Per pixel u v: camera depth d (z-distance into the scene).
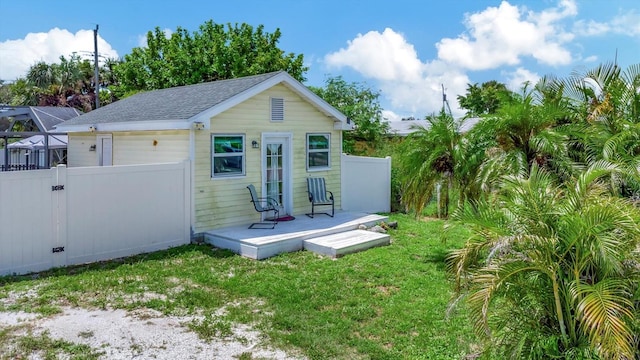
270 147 12.53
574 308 4.26
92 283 7.74
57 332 5.79
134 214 9.80
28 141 21.00
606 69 9.99
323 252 10.00
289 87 12.66
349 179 14.94
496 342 4.59
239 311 6.62
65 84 41.19
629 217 4.11
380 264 9.18
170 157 11.30
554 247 4.34
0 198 8.00
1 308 6.54
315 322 6.23
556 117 9.01
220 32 27.50
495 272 4.36
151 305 6.79
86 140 14.91
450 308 5.16
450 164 9.78
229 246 10.27
